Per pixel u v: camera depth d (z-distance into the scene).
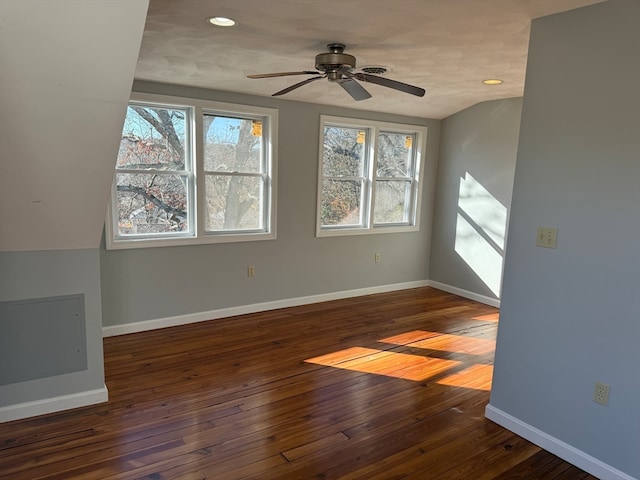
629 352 2.03
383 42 2.71
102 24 1.57
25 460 2.18
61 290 2.57
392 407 2.78
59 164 2.04
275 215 4.50
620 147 2.00
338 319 4.42
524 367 2.47
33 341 2.53
